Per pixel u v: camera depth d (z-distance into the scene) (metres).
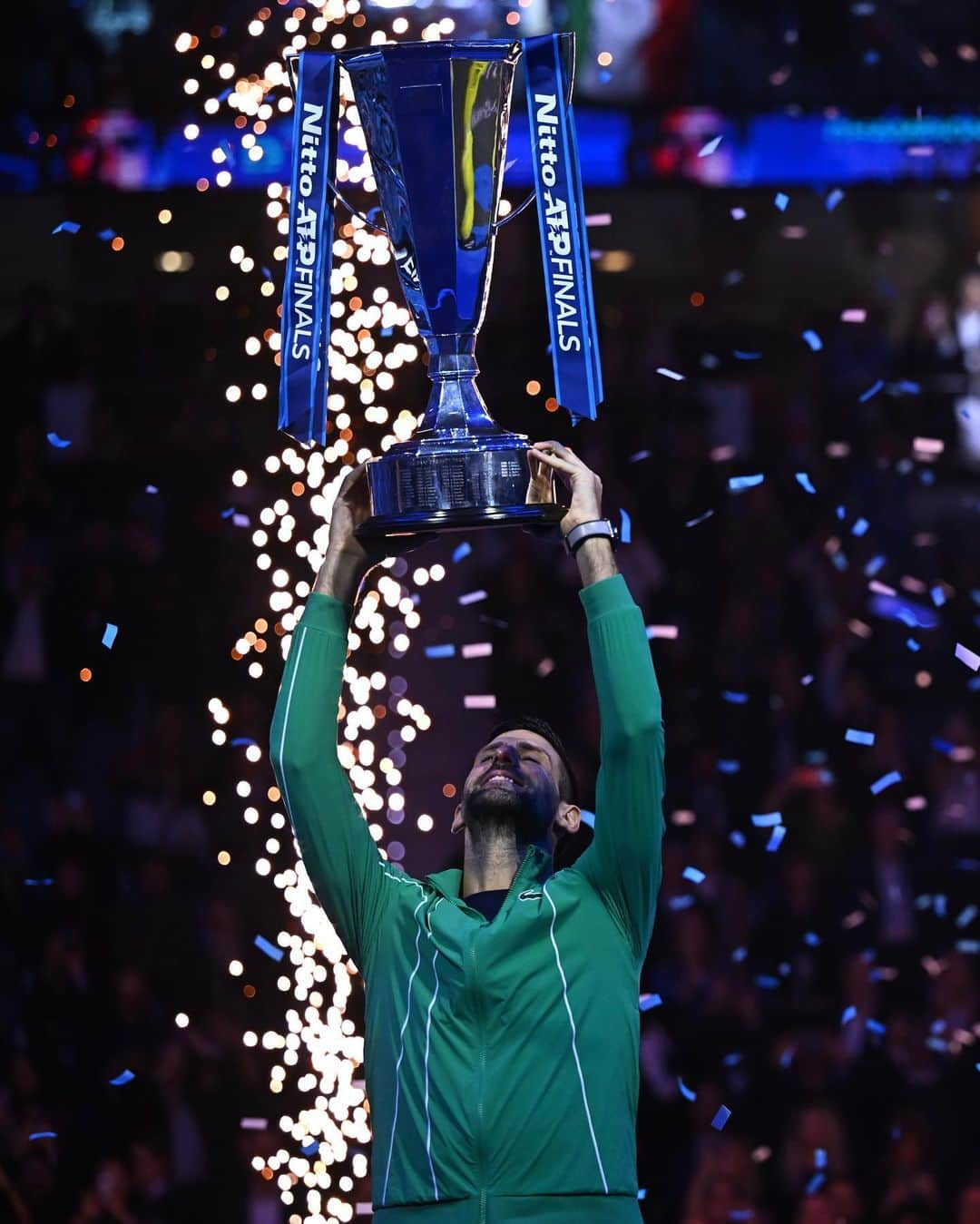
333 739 7.14
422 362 19.27
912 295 22.97
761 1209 15.33
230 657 20.22
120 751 19.73
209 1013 17.25
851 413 22.31
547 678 19.52
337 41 12.65
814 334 20.25
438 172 6.91
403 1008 6.82
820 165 22.97
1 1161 16.34
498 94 6.94
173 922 18.06
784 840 18.27
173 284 21.61
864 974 16.94
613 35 22.38
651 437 21.77
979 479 21.97
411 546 7.25
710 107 22.75
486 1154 6.54
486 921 6.90
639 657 6.85
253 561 20.61
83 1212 15.80
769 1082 16.23
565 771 7.66
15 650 20.20
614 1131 6.64
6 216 21.61
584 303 6.78
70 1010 17.45
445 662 19.48
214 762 19.30
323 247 7.00
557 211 6.81
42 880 18.25
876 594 20.92
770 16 22.66
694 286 22.95
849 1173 15.61
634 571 20.64
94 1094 16.75
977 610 20.86
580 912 6.80
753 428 21.97
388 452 7.04
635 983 6.89
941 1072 16.30
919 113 22.91
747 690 19.86
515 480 6.90
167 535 20.77
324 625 7.18
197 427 21.22
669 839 18.62
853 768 19.27
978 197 22.88
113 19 21.33
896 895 17.89
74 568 20.61
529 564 19.91
